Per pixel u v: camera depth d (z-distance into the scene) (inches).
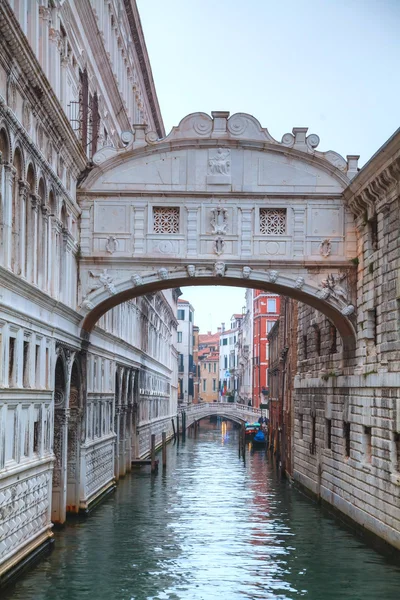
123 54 1565.0
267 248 1053.8
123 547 939.3
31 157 775.7
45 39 868.6
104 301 1048.2
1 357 675.4
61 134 889.5
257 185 1056.2
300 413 1483.8
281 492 1456.7
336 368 1177.4
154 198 1053.2
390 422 908.6
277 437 1963.6
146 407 2103.8
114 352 1427.2
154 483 1569.9
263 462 2102.6
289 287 1055.6
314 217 1059.3
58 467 1013.2
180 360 4987.7
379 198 964.6
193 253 1048.2
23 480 752.3
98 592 748.6
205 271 1049.5
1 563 693.9
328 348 1242.0
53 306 876.6
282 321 1927.9
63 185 930.7
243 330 4889.3
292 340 1600.6
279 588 780.0
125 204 1053.8
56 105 825.5
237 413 3469.5
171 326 3093.0
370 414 989.2
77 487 1106.7
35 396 796.6
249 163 1057.5
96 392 1216.8
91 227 1050.7
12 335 711.7
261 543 984.9
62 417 1003.9
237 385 5349.4
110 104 1392.7
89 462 1157.7
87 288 1046.4
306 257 1053.8
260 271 1053.2
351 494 1074.7
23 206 754.8
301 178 1059.3
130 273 1050.7
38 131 812.0
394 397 896.9
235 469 1894.7
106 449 1338.6
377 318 989.8
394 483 888.9
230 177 1053.2
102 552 909.8
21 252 751.1
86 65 1123.3
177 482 1593.3
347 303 1056.2
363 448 1026.7
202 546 960.3
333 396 1191.6
